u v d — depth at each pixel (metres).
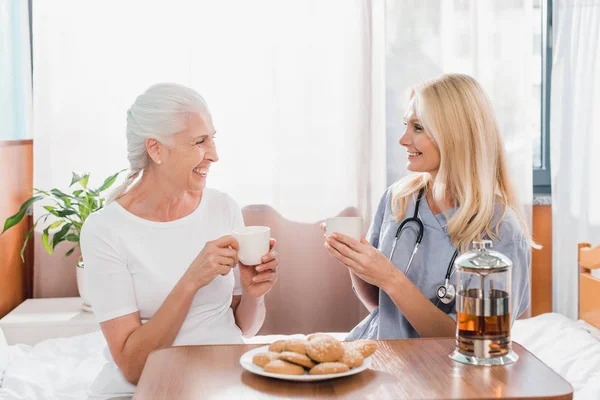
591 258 2.59
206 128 1.69
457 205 1.81
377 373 1.28
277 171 3.15
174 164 1.68
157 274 1.70
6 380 2.11
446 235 1.81
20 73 3.12
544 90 3.34
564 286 3.20
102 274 1.66
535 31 3.33
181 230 1.76
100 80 3.06
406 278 1.65
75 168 3.07
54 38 3.03
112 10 3.05
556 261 3.20
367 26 3.12
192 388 1.22
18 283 3.06
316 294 3.21
